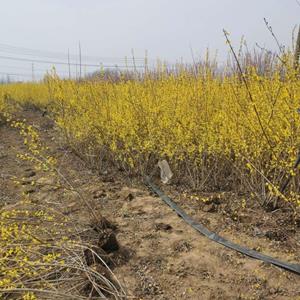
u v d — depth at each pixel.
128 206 4.02
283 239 3.13
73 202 4.12
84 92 6.50
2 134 9.23
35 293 2.34
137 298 2.38
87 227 3.34
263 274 2.62
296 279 2.56
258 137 3.68
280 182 3.64
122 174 5.31
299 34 3.57
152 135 4.81
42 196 4.40
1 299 2.38
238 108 3.93
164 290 2.50
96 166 5.68
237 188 4.35
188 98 4.75
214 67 4.89
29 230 2.85
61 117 6.80
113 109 5.48
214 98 4.64
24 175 5.35
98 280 2.49
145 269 2.75
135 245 3.10
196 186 4.55
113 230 3.38
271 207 3.71
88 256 2.71
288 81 3.41
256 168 3.63
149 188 4.70
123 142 5.52
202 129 4.49
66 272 2.59
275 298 2.37
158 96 5.21
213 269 2.72
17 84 20.91
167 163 4.79
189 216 3.66
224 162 4.47
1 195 4.50
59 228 3.32
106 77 6.20
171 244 3.11
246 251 2.91
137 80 5.79
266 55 3.97
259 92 3.69
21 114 14.09
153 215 3.76
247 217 3.57
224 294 2.43
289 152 3.31
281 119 3.63
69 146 6.72
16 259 2.37
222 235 3.24
